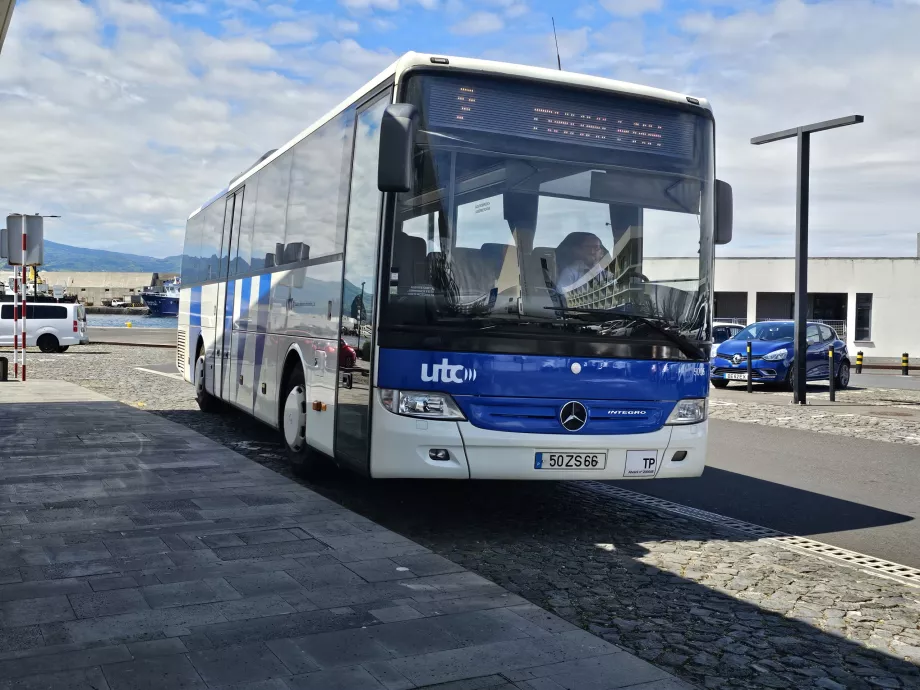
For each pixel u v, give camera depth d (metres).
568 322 6.71
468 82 6.71
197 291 14.63
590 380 6.75
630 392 6.86
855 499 8.65
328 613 4.55
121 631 4.23
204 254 14.19
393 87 6.69
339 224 7.74
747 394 21.39
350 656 4.00
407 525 7.12
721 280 53.72
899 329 52.91
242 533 6.09
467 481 8.98
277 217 9.92
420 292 6.51
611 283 6.87
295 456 8.83
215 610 4.55
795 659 4.46
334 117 8.22
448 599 4.81
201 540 5.89
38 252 19.19
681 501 8.41
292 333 8.98
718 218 7.48
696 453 7.15
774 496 8.73
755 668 4.33
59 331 33.25
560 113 6.89
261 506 6.92
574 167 6.87
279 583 5.02
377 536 6.07
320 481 8.83
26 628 4.26
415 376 6.51
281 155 9.98
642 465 6.93
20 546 5.69
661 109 7.17
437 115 6.62
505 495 8.38
